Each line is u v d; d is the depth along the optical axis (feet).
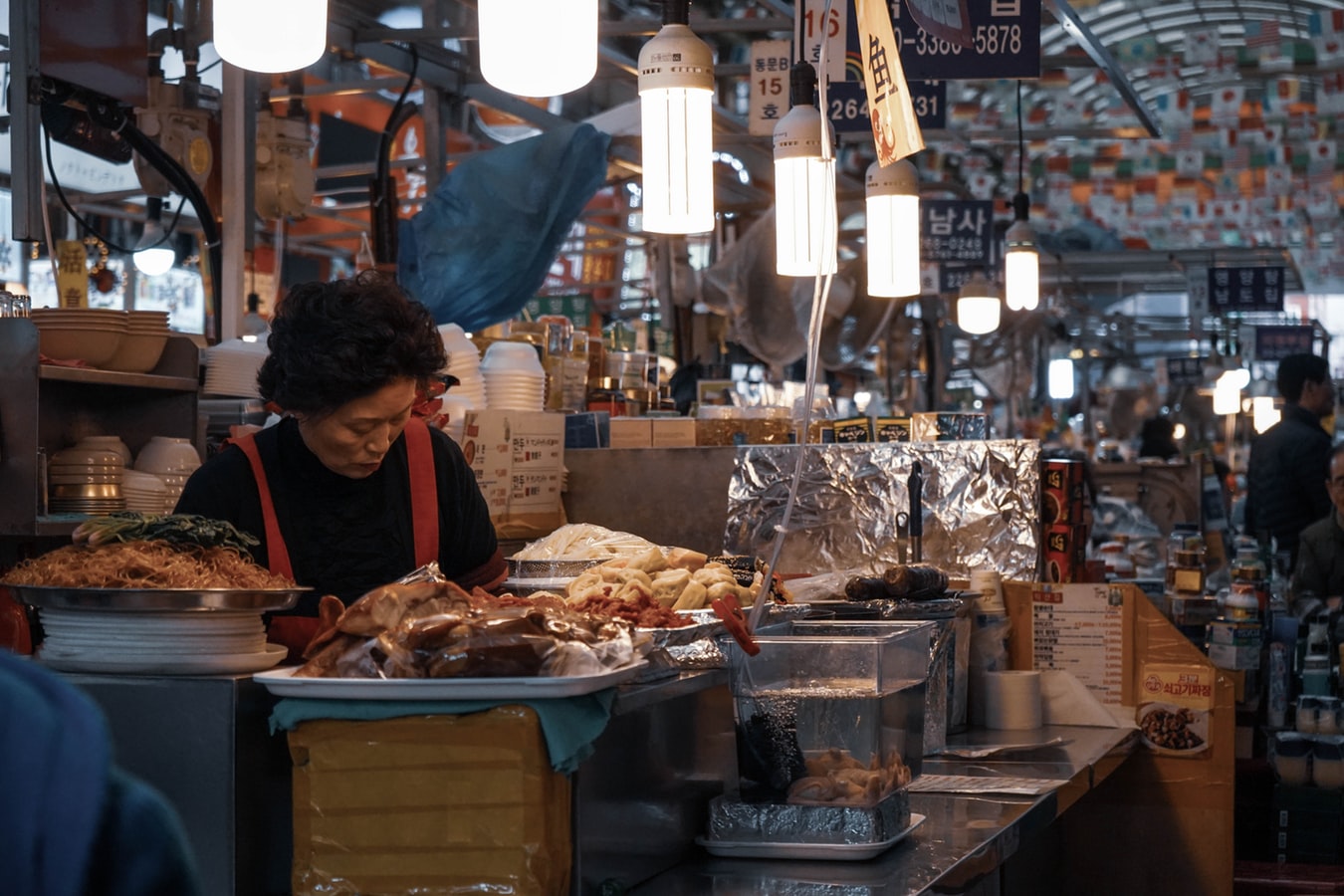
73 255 21.38
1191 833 12.44
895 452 13.04
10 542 11.77
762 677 7.28
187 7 16.37
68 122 14.01
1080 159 44.04
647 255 33.19
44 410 12.10
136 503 11.68
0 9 15.64
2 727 2.43
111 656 5.96
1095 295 70.03
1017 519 12.73
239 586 6.04
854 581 10.77
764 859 7.22
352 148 26.86
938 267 38.19
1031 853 11.78
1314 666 14.64
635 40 23.29
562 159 16.55
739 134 25.75
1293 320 75.10
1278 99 40.34
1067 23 21.39
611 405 16.66
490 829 5.72
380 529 7.82
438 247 16.75
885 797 7.30
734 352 33.14
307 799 5.88
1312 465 21.63
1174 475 31.81
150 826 2.50
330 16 18.03
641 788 6.84
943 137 31.53
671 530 13.73
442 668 5.70
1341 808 13.89
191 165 15.92
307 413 7.13
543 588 9.70
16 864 2.37
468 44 20.71
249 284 16.48
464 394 12.76
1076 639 12.57
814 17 16.15
